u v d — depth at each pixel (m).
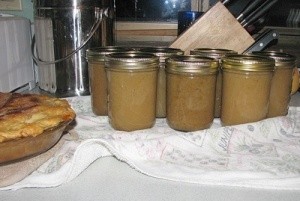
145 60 0.63
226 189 0.49
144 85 0.64
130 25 1.21
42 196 0.48
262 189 0.49
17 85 0.94
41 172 0.52
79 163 0.52
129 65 0.62
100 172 0.54
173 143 0.59
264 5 0.83
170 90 0.66
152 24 1.20
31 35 1.01
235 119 0.66
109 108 0.67
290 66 0.70
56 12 0.84
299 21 1.21
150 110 0.66
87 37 0.86
